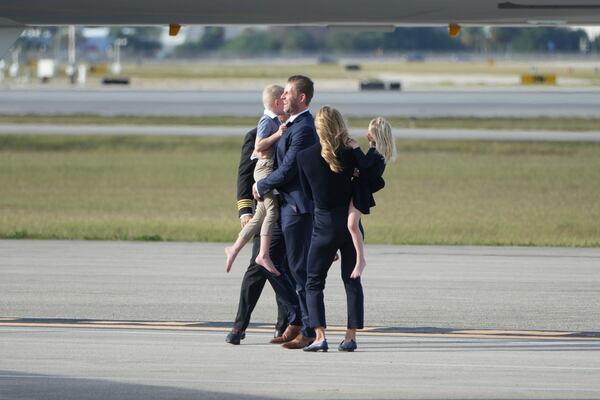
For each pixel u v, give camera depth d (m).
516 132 153.75
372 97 196.00
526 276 48.31
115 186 106.62
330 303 40.75
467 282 46.25
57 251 57.56
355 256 31.64
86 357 29.94
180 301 40.78
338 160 30.80
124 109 185.00
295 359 30.08
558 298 41.84
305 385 26.42
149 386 26.23
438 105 184.12
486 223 76.44
